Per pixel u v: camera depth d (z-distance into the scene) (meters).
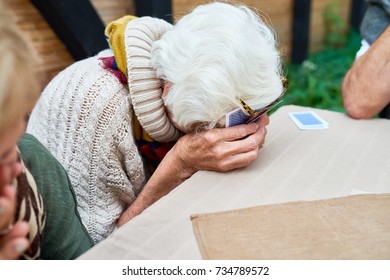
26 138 0.66
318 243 0.58
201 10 0.76
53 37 1.76
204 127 0.77
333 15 4.09
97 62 0.90
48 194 0.64
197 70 0.69
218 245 0.58
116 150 0.85
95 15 1.75
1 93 0.35
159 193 0.87
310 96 2.86
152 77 0.80
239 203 0.70
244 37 0.70
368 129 1.04
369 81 1.09
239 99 0.72
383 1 1.25
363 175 0.80
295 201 0.69
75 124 0.84
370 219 0.64
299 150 0.91
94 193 0.86
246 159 0.79
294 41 3.60
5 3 0.41
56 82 0.91
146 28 0.83
